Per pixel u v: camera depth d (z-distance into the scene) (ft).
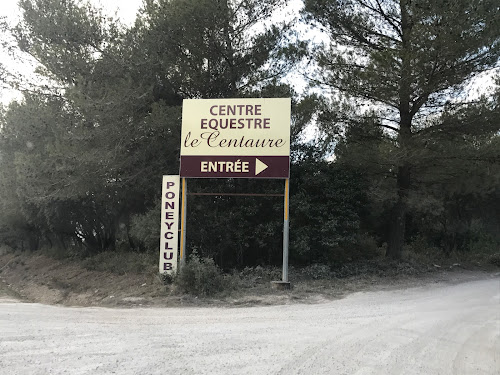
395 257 58.54
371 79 51.08
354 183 55.47
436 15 46.96
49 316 31.91
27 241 105.50
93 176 55.06
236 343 23.56
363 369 19.61
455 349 23.47
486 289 45.57
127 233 70.90
